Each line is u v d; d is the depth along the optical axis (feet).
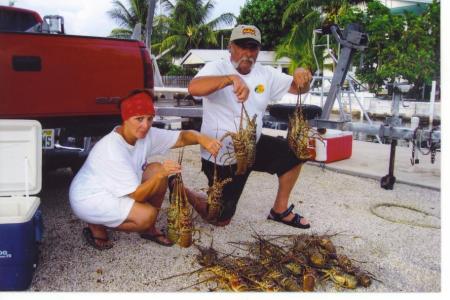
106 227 11.87
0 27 19.89
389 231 13.73
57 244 12.05
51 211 14.82
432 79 48.34
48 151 18.78
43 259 11.13
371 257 11.80
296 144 12.72
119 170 10.73
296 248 11.09
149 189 10.65
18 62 13.47
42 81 13.91
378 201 16.97
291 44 89.25
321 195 17.57
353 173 21.01
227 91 12.23
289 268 10.31
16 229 9.34
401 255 11.96
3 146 10.82
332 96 20.92
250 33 11.82
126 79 15.53
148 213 10.85
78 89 14.57
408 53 48.80
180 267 10.95
